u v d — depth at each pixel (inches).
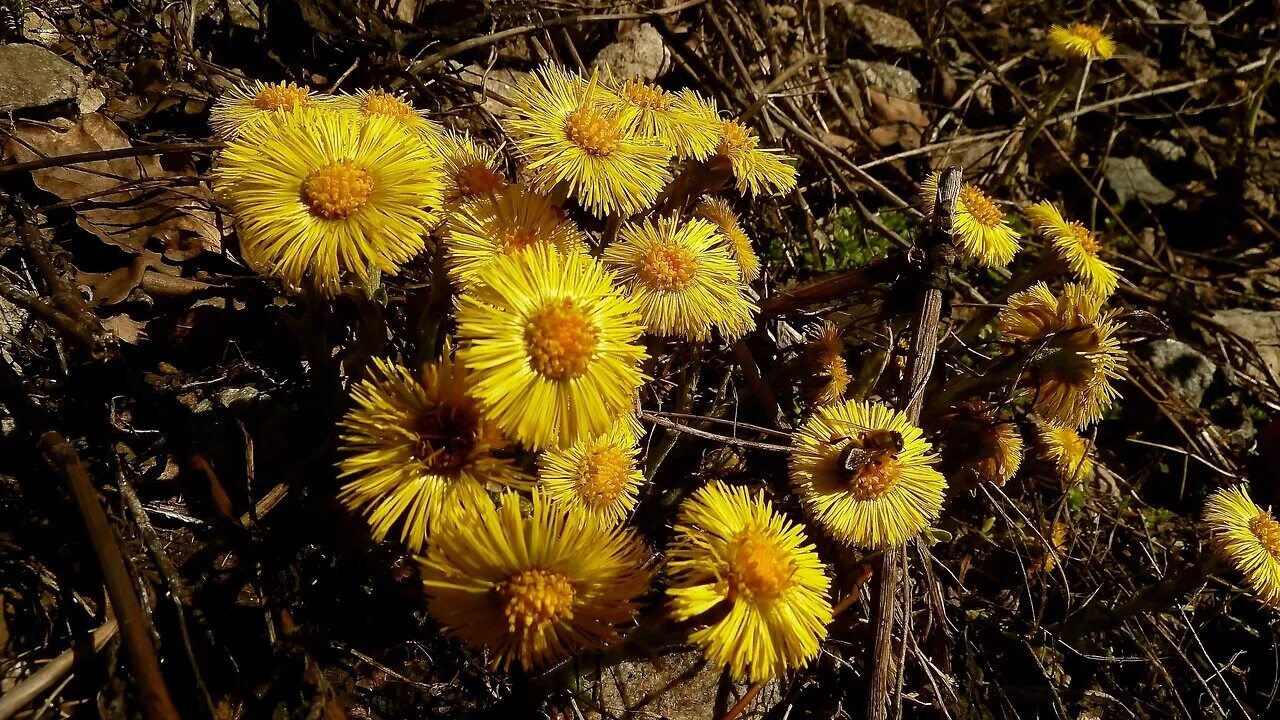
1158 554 10.0
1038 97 15.3
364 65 9.9
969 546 9.0
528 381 4.7
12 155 7.8
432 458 4.7
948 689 7.4
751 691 6.5
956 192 7.5
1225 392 12.2
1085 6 16.7
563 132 5.8
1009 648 8.6
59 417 6.7
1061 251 8.4
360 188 5.0
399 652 6.6
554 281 4.9
